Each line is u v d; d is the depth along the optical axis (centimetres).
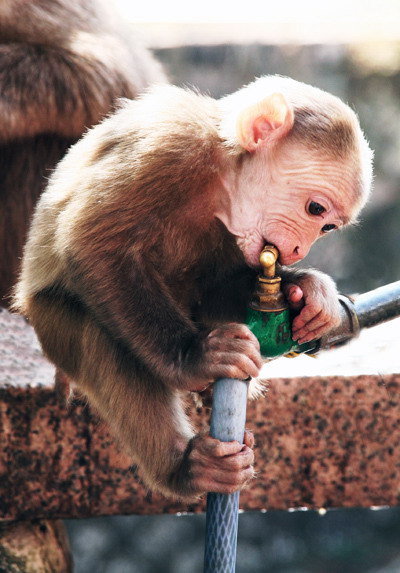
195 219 695
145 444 684
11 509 775
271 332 595
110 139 700
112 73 1102
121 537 2530
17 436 763
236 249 725
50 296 732
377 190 2508
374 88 2480
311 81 2400
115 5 1204
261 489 779
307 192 655
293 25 2428
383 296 639
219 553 554
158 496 779
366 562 2622
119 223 661
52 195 726
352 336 639
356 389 767
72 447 766
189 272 736
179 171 671
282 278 662
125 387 690
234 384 576
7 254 1091
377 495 783
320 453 775
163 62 2286
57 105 1066
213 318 751
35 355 838
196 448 603
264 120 666
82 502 776
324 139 655
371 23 2477
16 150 1078
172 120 683
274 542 2639
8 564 857
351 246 2495
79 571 2489
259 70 2355
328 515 2675
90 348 704
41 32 1103
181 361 628
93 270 657
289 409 767
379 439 775
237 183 679
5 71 1069
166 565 2498
